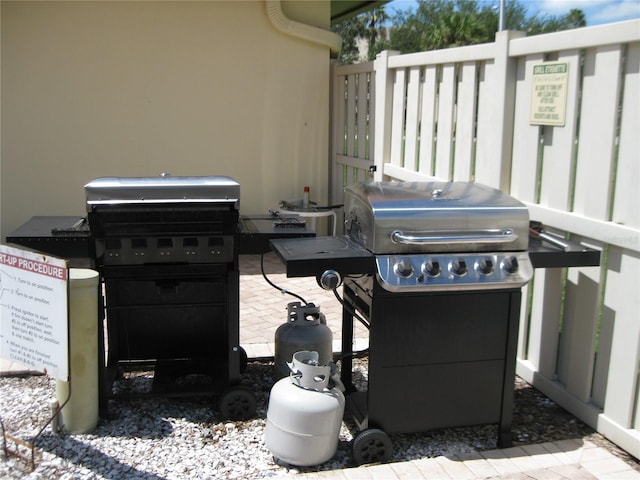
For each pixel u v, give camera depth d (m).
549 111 3.76
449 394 3.29
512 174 4.18
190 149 7.59
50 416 3.63
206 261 3.39
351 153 7.66
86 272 3.40
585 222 3.48
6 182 7.21
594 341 3.57
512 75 4.08
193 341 4.03
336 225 8.13
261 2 7.43
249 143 7.75
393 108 6.05
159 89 7.38
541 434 3.56
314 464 3.16
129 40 7.21
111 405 3.81
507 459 3.25
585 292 3.60
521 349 4.29
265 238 3.49
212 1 7.32
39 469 3.09
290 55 7.68
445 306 3.19
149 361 4.21
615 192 3.33
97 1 7.06
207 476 3.10
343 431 3.60
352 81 7.46
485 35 30.06
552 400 3.93
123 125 7.36
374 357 3.17
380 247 3.06
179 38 7.32
